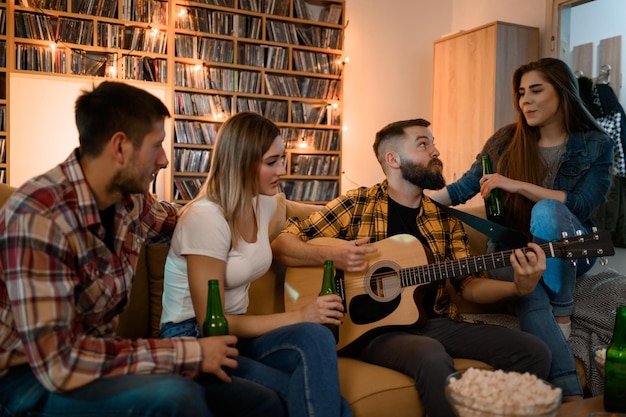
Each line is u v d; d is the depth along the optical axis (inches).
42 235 50.5
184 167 195.6
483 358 76.0
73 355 51.0
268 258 73.5
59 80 190.5
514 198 96.1
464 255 84.4
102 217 58.6
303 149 211.6
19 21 177.2
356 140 226.1
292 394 61.5
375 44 227.0
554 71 98.3
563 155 98.7
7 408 53.7
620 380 57.8
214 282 62.4
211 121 199.6
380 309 77.9
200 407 52.4
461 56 205.3
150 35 190.2
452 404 49.1
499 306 94.2
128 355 54.1
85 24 183.3
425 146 85.1
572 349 84.7
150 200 67.9
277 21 208.2
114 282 57.3
